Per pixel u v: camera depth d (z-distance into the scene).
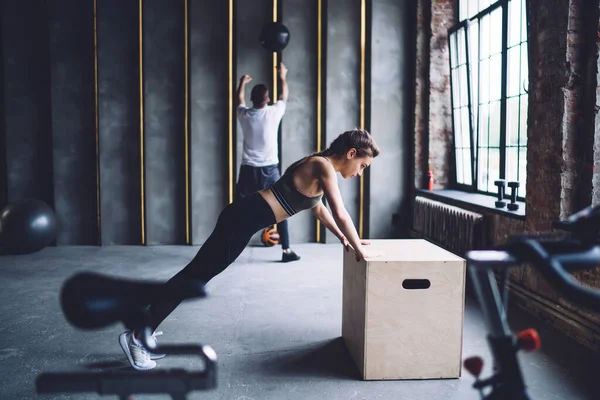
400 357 2.68
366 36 6.54
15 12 6.31
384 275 2.61
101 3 6.30
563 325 3.37
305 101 6.56
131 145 6.52
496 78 5.11
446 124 6.34
